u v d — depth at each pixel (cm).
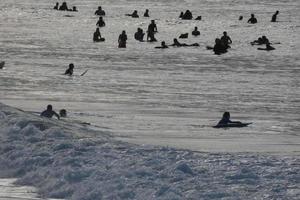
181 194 2778
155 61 12062
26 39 15050
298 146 4956
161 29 17788
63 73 10269
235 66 11594
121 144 3762
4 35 15738
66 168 3316
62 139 3934
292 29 17838
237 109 7450
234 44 14788
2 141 4009
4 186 3369
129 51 13538
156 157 3328
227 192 2750
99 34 14912
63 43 14488
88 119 6231
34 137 4031
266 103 7975
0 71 10325
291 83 9769
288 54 13350
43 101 7625
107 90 8719
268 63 12031
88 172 3212
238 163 3192
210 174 3008
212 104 7775
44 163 3528
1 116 4612
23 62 11431
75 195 3045
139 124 6041
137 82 9556
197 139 5244
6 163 3722
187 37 15800
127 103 7619
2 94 8112
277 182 2870
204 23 19225
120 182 2984
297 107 7706
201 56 12950
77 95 8175
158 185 2891
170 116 6725
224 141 5178
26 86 8869
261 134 5750
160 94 8469
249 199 2669
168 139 5134
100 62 11750
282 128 6188
